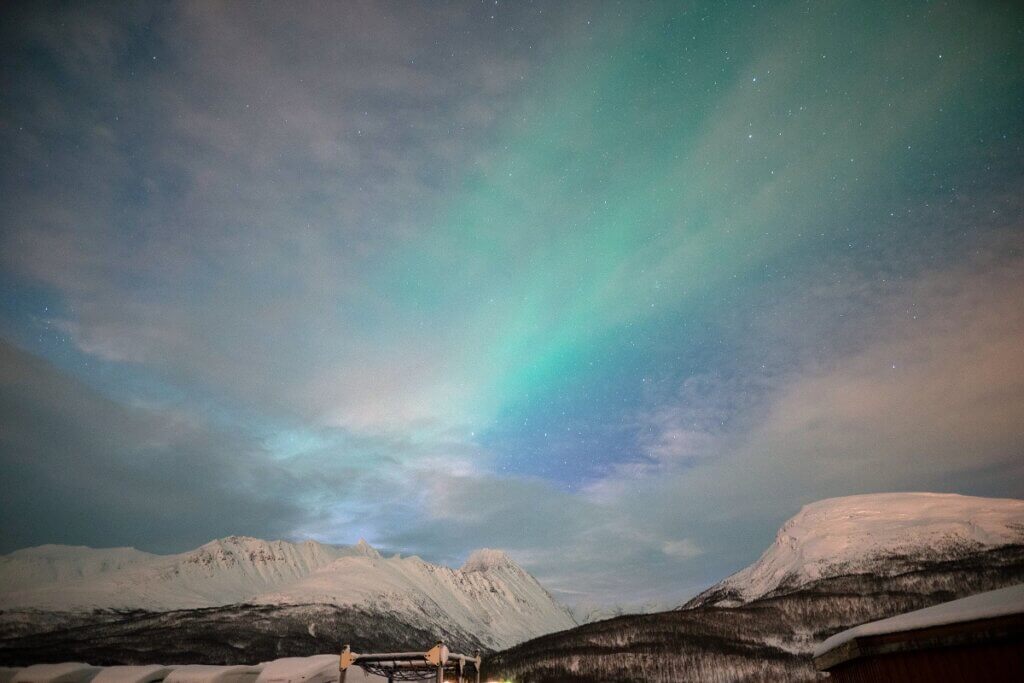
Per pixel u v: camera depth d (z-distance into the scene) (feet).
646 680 442.91
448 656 99.19
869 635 48.52
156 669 152.76
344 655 100.37
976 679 42.52
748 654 478.18
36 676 149.59
